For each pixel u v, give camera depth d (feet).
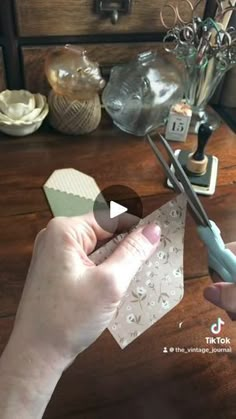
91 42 2.34
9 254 1.62
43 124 2.31
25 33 2.17
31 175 1.99
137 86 2.20
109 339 1.38
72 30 2.23
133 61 2.34
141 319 1.31
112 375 1.31
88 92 2.13
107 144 2.23
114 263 1.20
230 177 2.08
